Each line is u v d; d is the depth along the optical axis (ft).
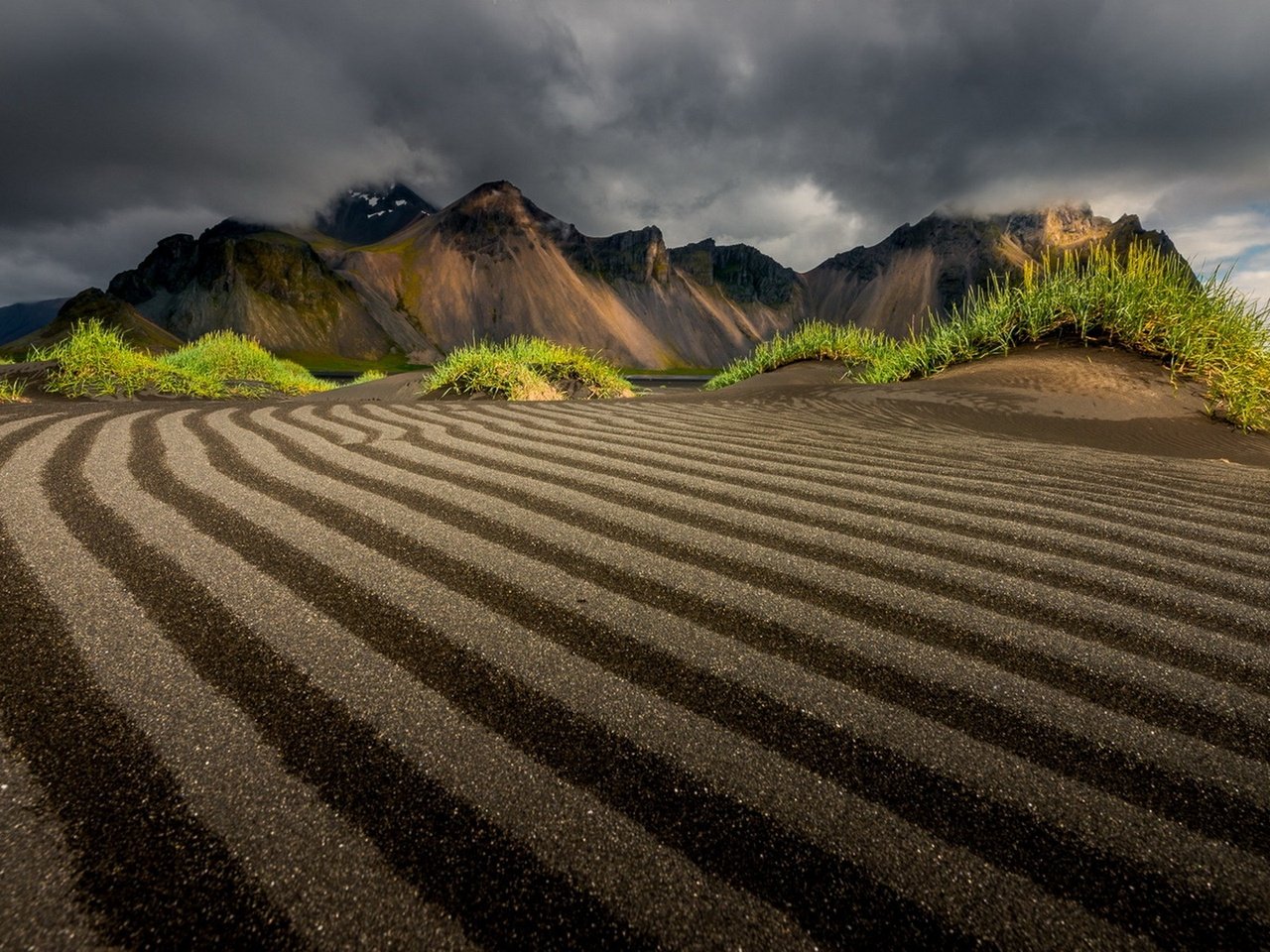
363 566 3.91
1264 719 2.61
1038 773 2.27
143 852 1.81
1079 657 3.07
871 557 4.35
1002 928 1.69
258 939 1.60
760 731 2.46
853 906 1.74
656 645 3.10
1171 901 1.78
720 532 4.80
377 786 2.10
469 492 5.67
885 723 2.53
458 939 1.62
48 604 3.22
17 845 1.80
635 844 1.92
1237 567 4.27
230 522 4.60
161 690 2.55
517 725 2.45
